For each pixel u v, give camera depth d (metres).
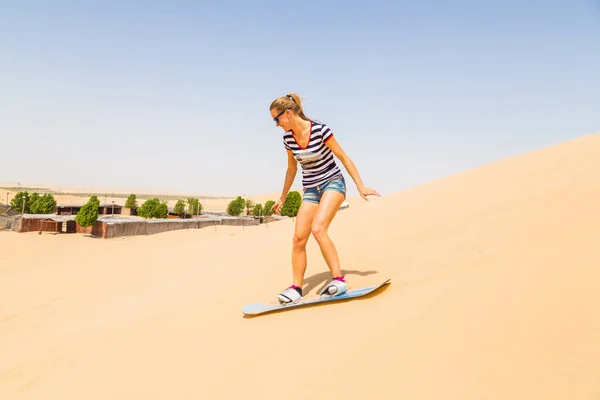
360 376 2.28
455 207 7.84
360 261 5.16
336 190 3.83
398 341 2.54
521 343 2.10
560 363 1.86
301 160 3.85
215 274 7.42
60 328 6.24
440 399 1.88
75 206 68.69
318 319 3.34
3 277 12.99
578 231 3.72
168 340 3.98
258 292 5.00
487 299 2.74
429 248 4.99
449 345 2.30
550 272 2.88
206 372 2.98
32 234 39.00
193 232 39.19
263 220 54.75
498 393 1.80
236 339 3.45
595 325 2.05
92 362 3.94
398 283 3.74
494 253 3.84
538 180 7.89
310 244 7.89
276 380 2.54
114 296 7.90
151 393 2.90
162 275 9.24
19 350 5.25
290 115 3.68
